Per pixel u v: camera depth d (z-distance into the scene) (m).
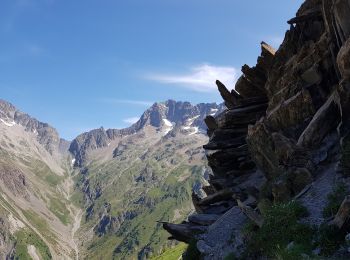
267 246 24.44
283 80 42.34
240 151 49.47
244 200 42.31
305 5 43.06
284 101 38.59
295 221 24.16
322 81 37.38
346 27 32.34
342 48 31.20
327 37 36.47
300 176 30.69
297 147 32.75
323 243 21.03
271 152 37.81
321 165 31.14
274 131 38.62
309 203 26.22
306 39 42.75
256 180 44.34
